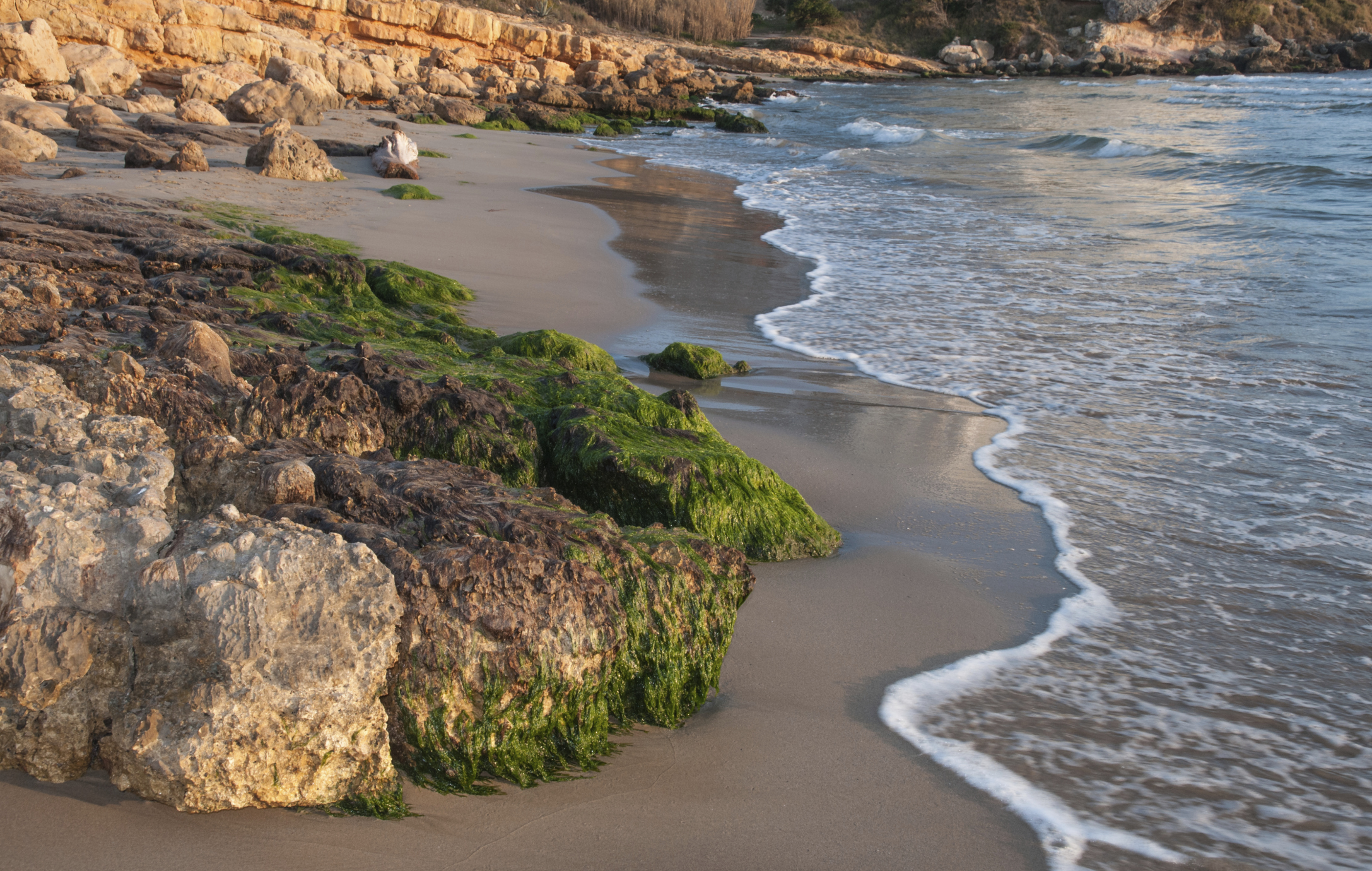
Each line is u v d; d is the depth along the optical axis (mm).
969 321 10031
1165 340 9352
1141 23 71000
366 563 3070
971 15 74625
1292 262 12391
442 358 6895
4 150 13297
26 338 5434
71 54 24734
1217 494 6152
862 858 3170
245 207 12438
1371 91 47000
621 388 6496
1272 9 72250
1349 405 7629
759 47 68062
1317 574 5195
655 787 3438
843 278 11773
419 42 42875
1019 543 5555
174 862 2838
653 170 21969
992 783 3586
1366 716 4070
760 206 17047
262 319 6988
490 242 12406
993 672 4316
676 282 11305
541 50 47281
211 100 24828
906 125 34125
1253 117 34906
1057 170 22047
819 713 3971
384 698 3232
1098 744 3844
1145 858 3260
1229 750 3840
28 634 2898
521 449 5484
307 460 4098
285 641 2934
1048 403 7766
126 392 4543
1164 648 4535
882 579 5133
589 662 3520
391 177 16750
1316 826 3441
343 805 3117
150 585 2965
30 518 2996
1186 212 15992
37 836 2863
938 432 7172
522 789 3342
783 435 7055
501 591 3354
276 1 38469
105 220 9484
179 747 2867
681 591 3914
